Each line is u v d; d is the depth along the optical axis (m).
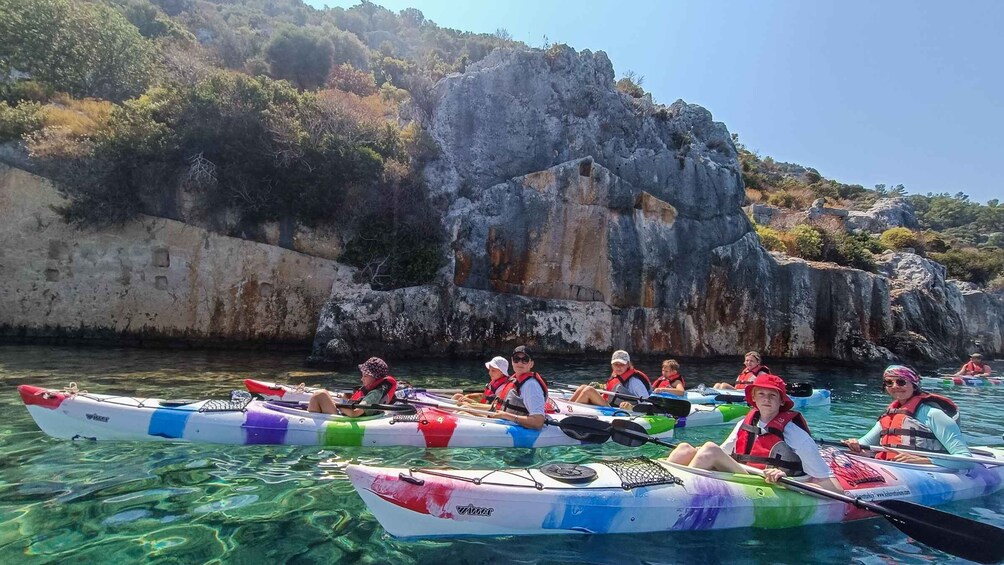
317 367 12.22
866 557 4.08
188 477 4.94
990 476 5.46
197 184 14.20
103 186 13.49
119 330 13.94
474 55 31.20
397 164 15.85
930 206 76.19
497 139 17.08
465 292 15.69
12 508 4.14
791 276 19.20
